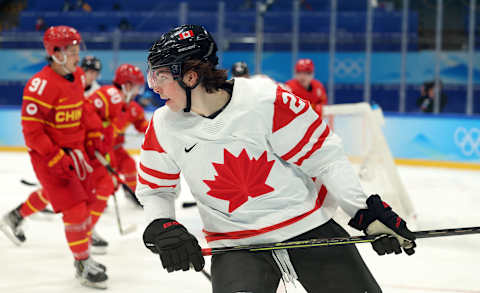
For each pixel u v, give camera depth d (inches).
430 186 733.3
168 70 157.6
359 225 173.9
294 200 175.0
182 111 166.6
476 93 978.7
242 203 172.6
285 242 171.5
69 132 342.0
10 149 1019.3
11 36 1111.6
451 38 1003.9
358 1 1143.0
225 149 166.2
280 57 1031.6
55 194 331.6
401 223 169.5
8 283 343.9
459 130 890.7
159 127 169.5
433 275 370.3
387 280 358.6
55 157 325.7
